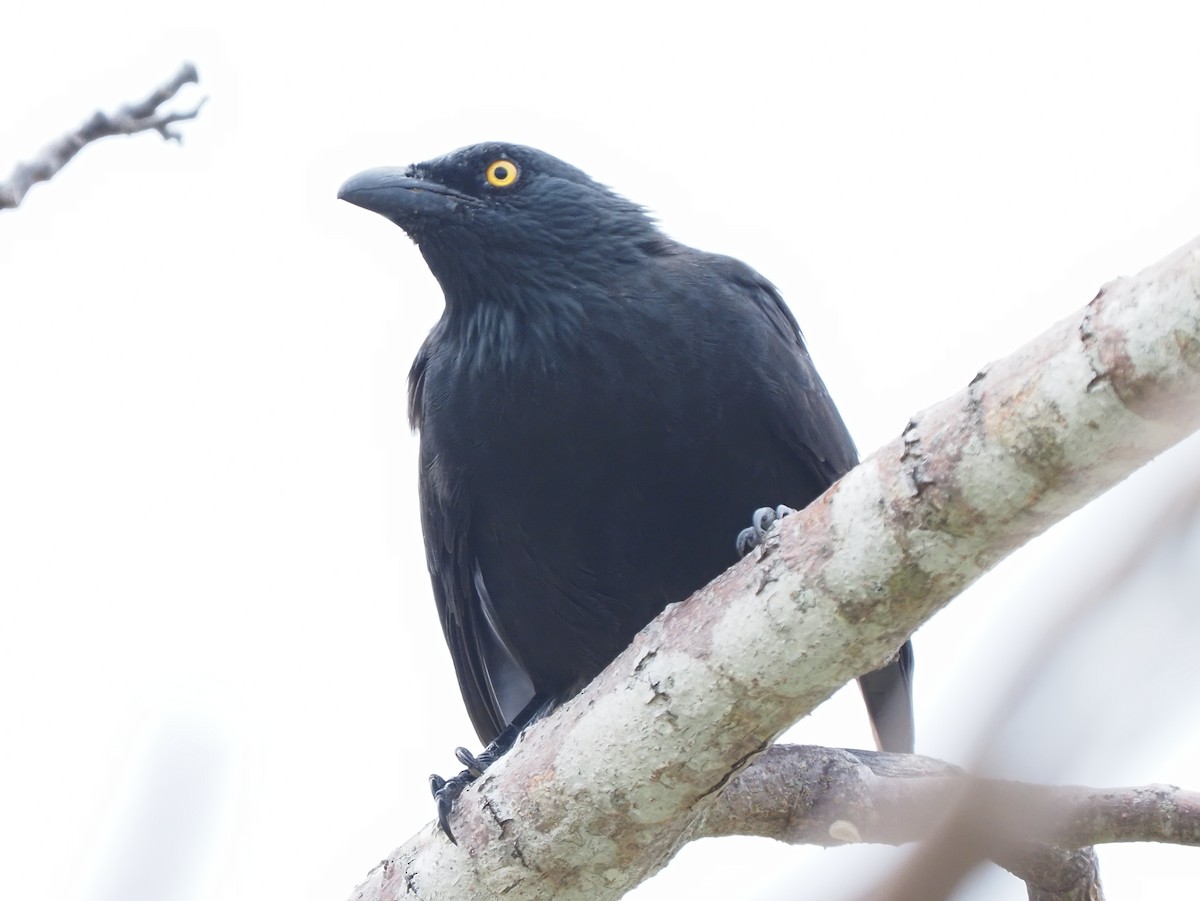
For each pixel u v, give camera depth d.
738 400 11.73
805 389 12.16
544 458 11.87
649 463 11.74
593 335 11.79
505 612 12.88
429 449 12.66
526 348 12.01
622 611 12.41
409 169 13.16
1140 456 6.68
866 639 7.75
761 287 12.64
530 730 9.12
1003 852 3.41
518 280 12.33
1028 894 10.95
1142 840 9.70
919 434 7.34
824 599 7.70
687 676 8.19
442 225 12.63
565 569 12.25
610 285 12.11
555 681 13.14
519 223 12.50
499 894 9.09
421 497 13.20
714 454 11.77
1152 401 6.44
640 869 8.96
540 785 8.81
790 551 7.86
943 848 3.10
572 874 8.93
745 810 11.09
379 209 12.90
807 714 8.23
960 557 7.33
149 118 8.45
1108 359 6.51
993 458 6.99
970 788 3.10
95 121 8.27
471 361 12.28
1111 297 6.60
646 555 12.09
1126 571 2.86
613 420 11.67
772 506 12.12
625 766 8.48
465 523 12.59
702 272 12.23
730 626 8.04
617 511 11.91
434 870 9.31
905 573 7.46
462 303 12.68
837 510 7.67
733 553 12.16
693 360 11.67
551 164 12.97
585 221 12.56
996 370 7.09
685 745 8.29
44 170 8.05
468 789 9.40
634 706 8.38
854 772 11.03
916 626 7.75
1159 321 6.31
